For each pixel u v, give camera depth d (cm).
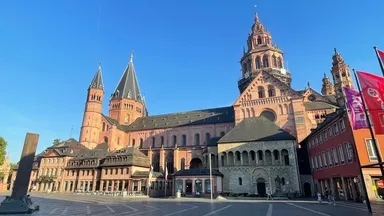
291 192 4916
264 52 8088
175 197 5109
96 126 9456
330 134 4088
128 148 7731
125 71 11562
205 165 6325
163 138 9081
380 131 1722
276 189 5034
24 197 2197
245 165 5400
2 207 2031
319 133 4600
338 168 3788
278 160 5234
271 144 5359
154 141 9206
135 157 7331
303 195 4934
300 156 5522
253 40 8500
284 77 7856
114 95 10875
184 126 8806
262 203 3384
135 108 10806
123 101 10556
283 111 6538
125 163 7181
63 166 8531
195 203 3475
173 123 9306
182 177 5497
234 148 5603
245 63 8494
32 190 8644
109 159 7675
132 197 5550
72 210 2473
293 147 5188
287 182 5022
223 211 2316
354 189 3391
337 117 3719
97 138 9406
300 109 6338
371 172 3141
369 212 1931
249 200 4134
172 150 8112
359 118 2006
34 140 2355
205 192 5178
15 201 2114
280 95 6675
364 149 3234
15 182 2191
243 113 6925
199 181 5300
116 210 2478
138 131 9612
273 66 7925
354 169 3300
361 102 2028
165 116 10156
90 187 7794
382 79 1809
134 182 6862
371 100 1797
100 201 3984
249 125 5978
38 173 8894
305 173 5181
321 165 4531
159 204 3316
